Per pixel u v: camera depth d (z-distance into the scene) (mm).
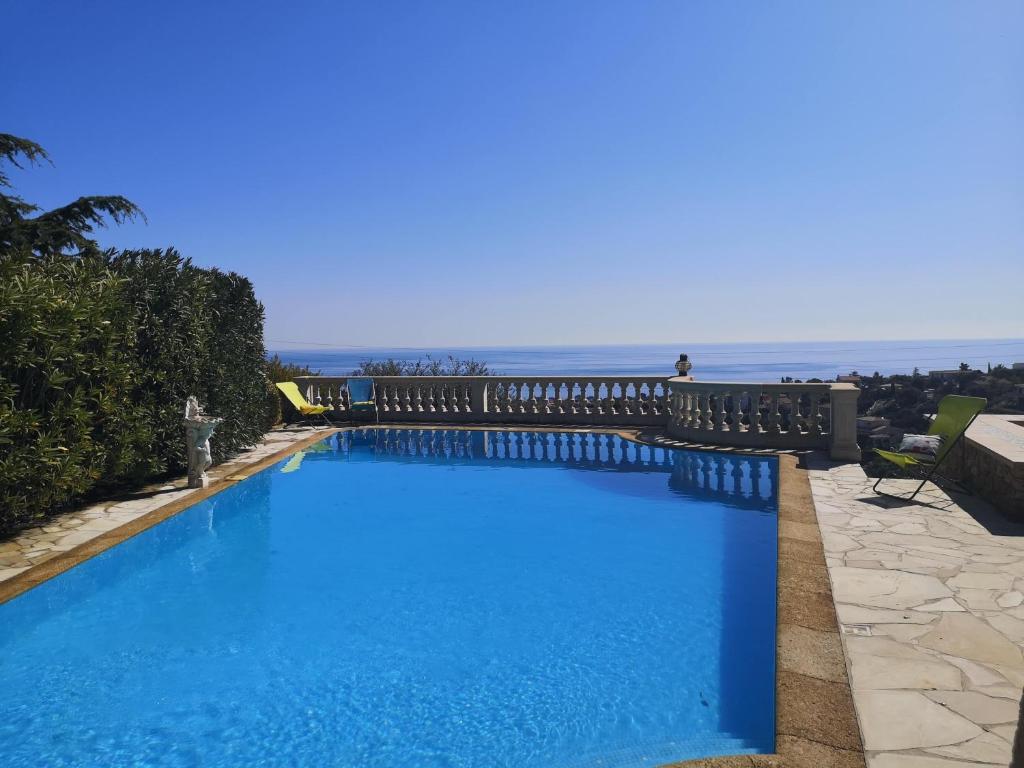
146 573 6277
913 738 3021
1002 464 6984
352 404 15898
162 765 3422
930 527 6531
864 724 3139
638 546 6984
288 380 16281
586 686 4168
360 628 5070
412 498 9141
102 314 7742
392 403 16266
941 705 3293
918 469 8148
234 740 3635
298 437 13773
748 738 3562
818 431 11484
